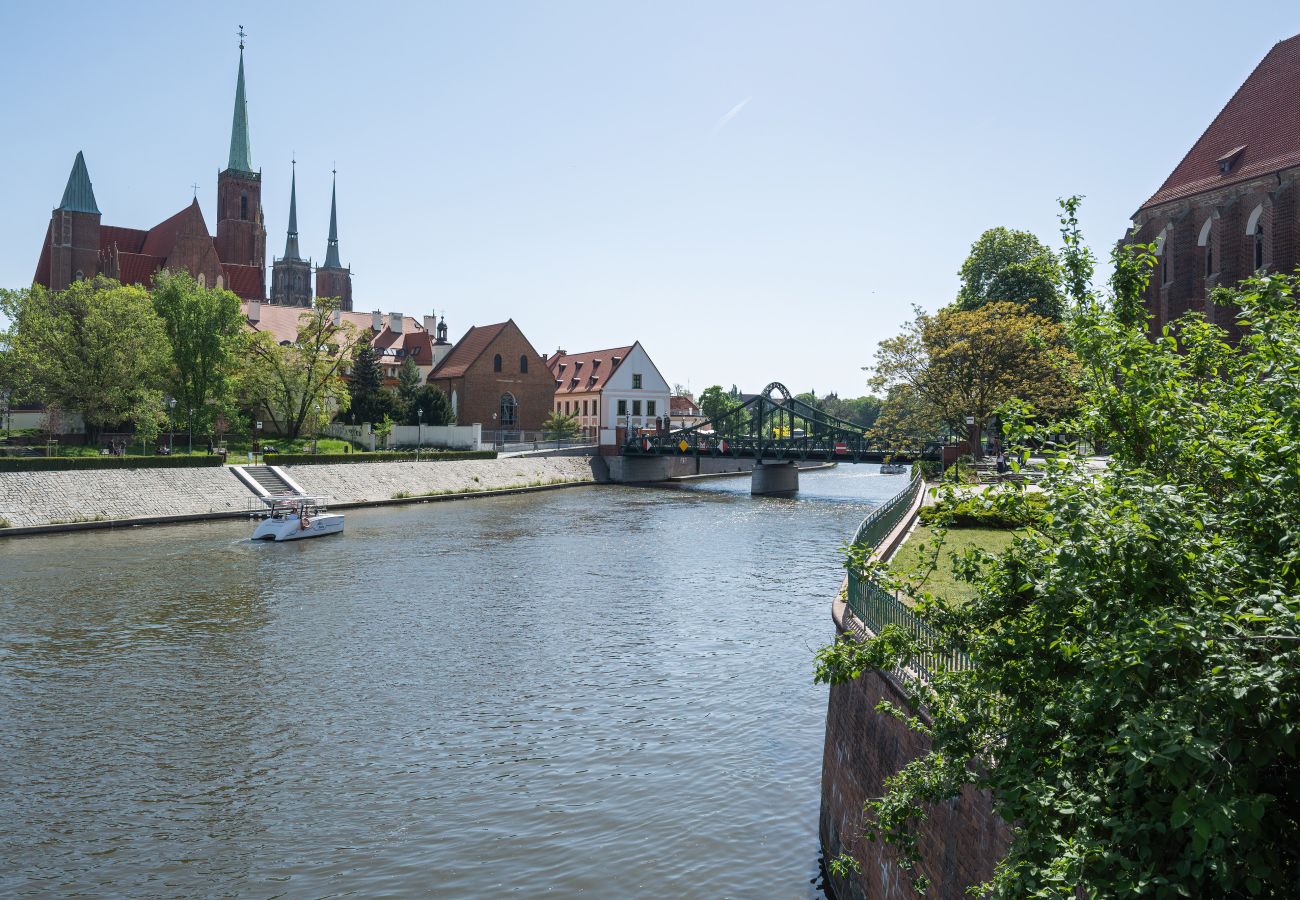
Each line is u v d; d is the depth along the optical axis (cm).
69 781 1744
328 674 2400
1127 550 689
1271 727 594
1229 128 4691
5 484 4775
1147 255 930
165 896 1370
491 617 3027
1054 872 591
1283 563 702
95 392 6022
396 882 1418
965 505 902
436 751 1911
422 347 11319
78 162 10731
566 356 12125
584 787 1752
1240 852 578
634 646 2681
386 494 6588
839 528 5275
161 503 5284
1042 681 764
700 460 10062
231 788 1727
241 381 7744
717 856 1504
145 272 11312
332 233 16300
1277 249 4109
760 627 2906
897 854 1181
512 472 7950
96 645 2620
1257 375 843
